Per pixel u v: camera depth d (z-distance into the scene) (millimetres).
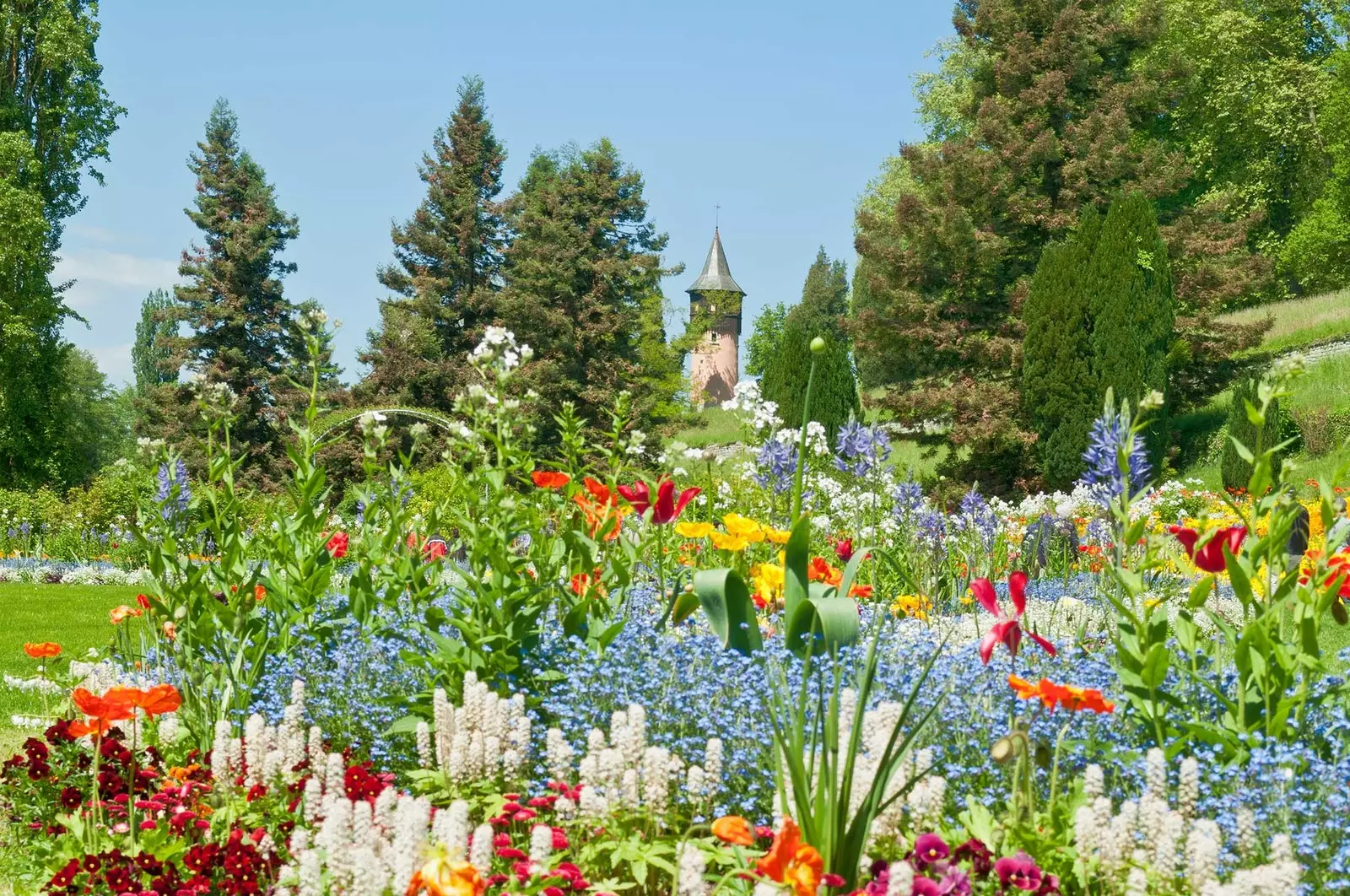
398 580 5727
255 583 5457
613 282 41438
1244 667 3945
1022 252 28625
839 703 3752
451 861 2482
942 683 4539
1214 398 28000
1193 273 26359
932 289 28156
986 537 9359
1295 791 3467
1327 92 39469
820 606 5039
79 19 37844
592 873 3375
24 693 7352
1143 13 28547
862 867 3188
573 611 5215
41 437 37000
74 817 4172
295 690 4203
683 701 4477
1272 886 2625
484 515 5148
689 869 2865
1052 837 3316
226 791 4000
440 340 43594
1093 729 4105
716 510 9891
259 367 44031
